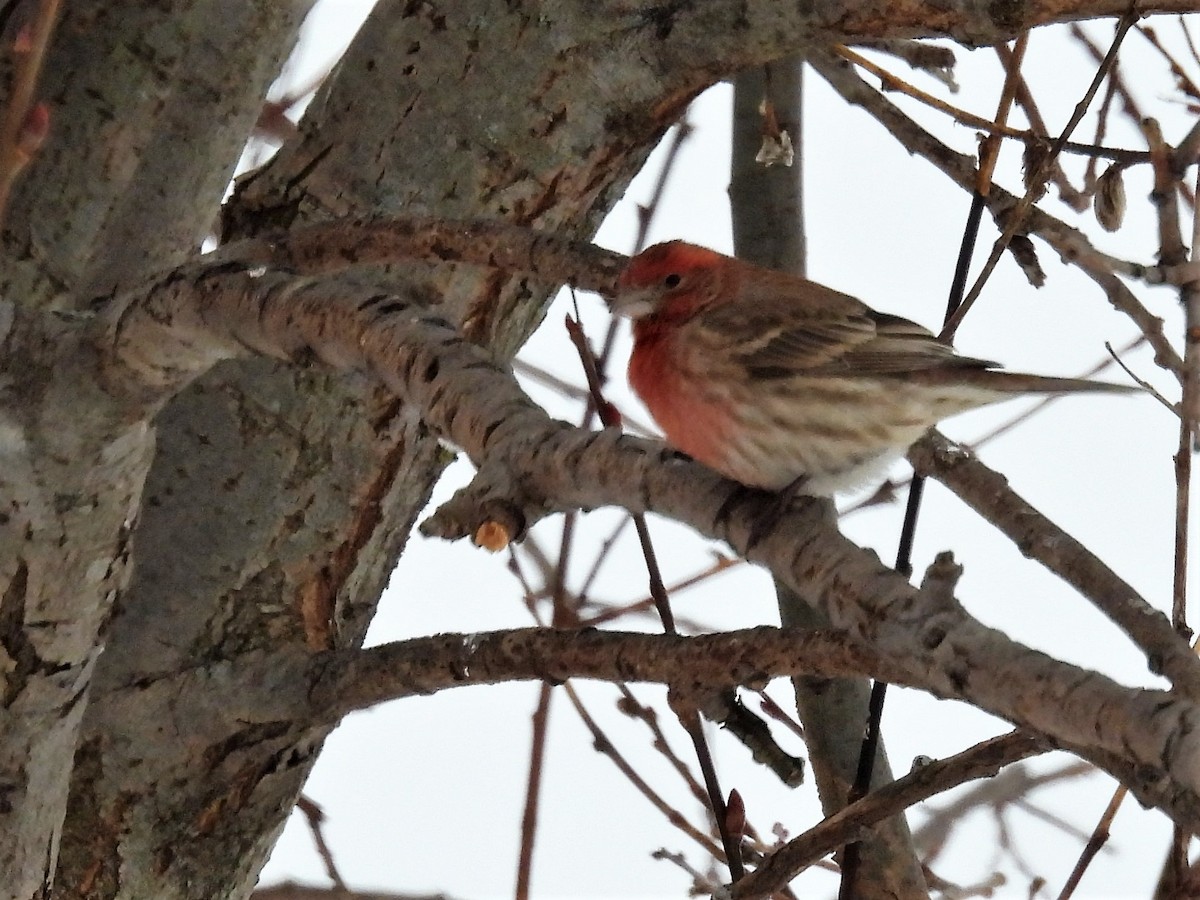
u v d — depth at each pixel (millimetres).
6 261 7926
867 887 9922
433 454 9391
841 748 10594
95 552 7559
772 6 8961
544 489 6828
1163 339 9359
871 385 9453
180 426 8969
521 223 9570
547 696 10375
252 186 9555
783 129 11555
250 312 7098
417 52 9398
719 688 7496
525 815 10227
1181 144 9250
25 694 7547
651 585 9359
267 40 8250
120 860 8914
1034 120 10750
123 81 8008
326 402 8930
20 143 5105
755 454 9609
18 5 7520
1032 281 9859
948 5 8625
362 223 8531
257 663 8828
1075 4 8523
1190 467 8227
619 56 9312
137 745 8852
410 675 8281
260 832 9297
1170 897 7508
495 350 9906
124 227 8156
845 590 6066
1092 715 4969
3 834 7625
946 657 5504
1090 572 7855
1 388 7285
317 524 9031
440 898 10891
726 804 8562
